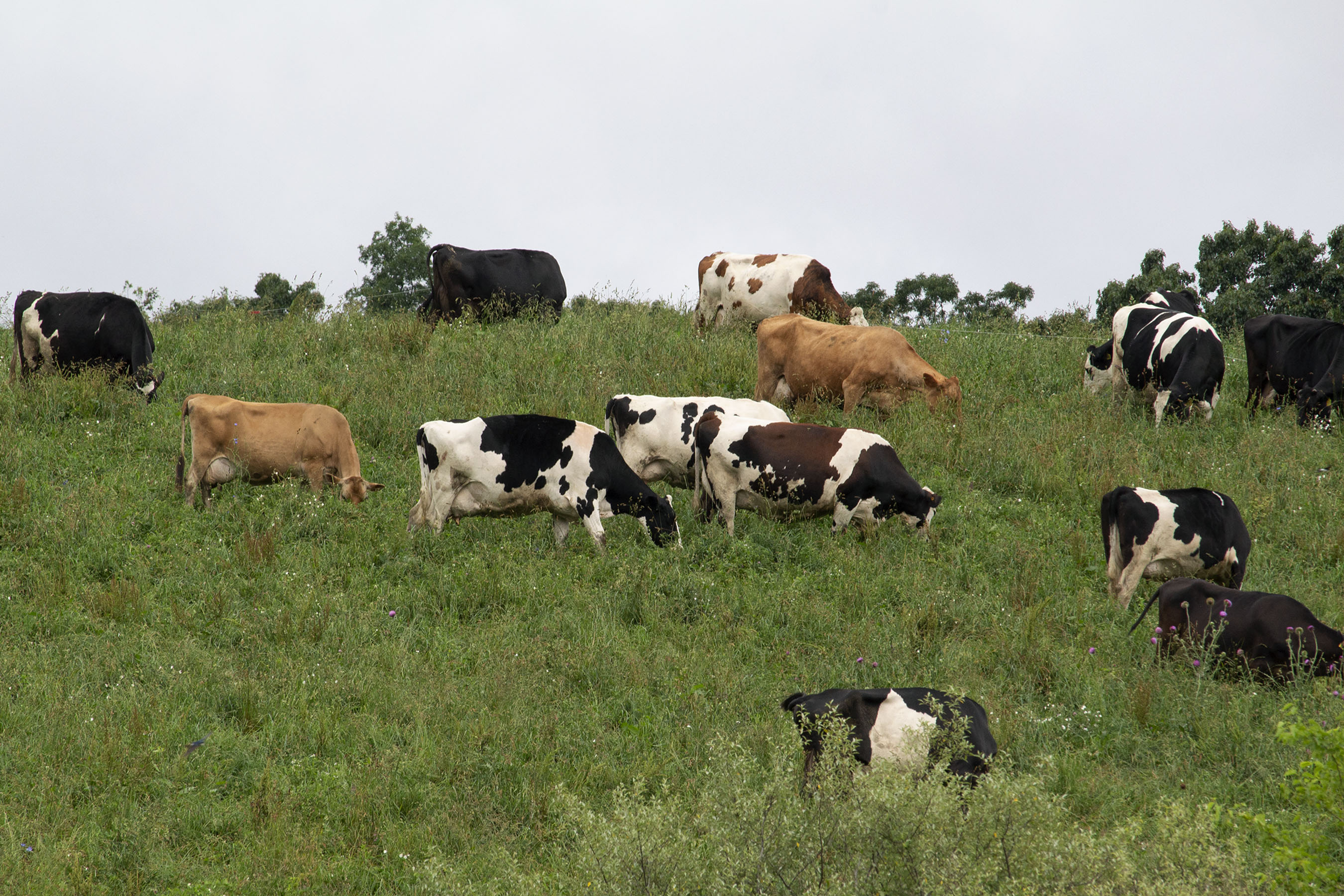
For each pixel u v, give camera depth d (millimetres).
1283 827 5359
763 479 9930
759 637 8062
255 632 7613
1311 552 10109
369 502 9930
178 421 11828
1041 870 3785
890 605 8727
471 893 4770
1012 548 9922
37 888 4816
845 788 4328
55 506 9312
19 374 12422
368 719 6570
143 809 5586
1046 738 6594
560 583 8734
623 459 9617
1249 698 6980
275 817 5504
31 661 6996
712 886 3975
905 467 11414
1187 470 11797
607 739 6508
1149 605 7980
